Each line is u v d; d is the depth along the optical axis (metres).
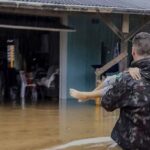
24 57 18.62
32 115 13.48
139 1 18.41
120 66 16.47
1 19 16.34
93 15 16.27
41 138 10.19
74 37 17.88
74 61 17.89
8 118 12.84
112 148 9.14
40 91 18.06
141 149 3.95
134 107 3.99
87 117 13.38
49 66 18.42
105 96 4.12
